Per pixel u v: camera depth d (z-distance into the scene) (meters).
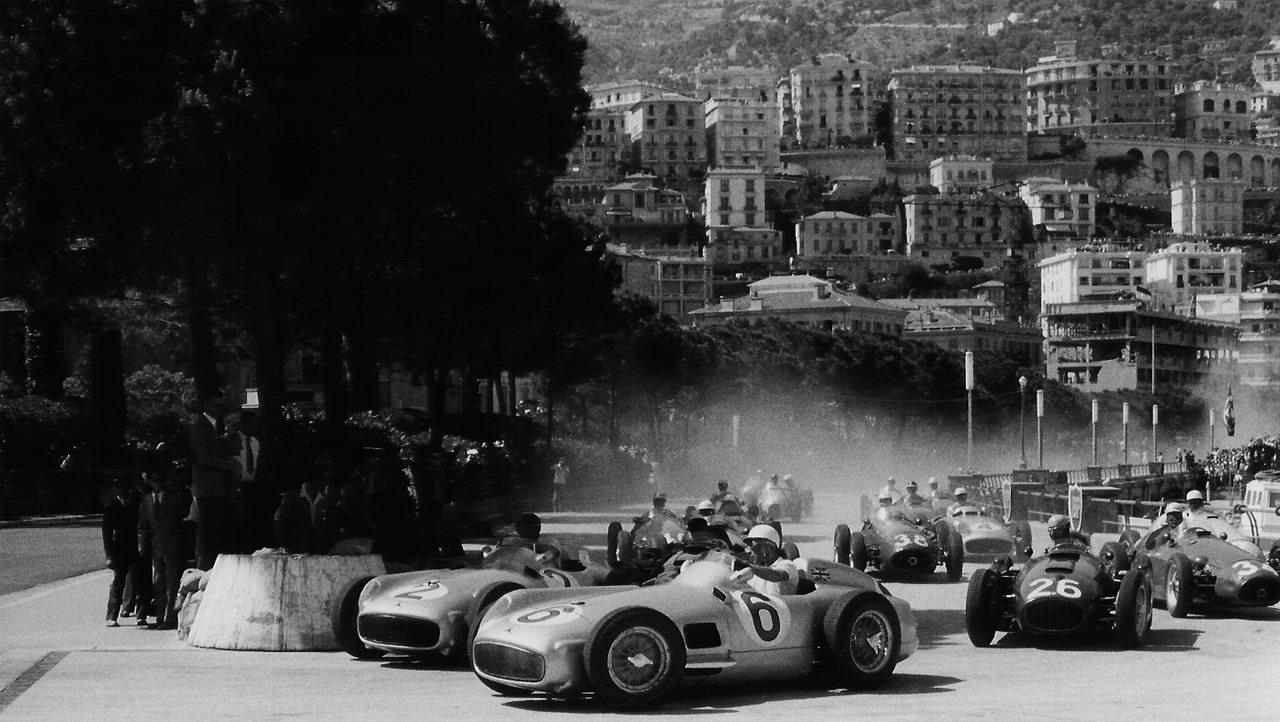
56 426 53.94
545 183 44.75
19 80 27.52
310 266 32.31
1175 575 26.11
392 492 29.73
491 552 21.11
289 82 28.28
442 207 37.94
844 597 18.02
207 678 18.61
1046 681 18.84
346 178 29.39
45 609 26.23
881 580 33.88
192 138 27.17
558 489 64.69
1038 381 173.12
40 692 17.36
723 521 27.95
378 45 29.70
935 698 17.41
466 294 45.56
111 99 27.78
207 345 29.11
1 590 29.14
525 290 48.28
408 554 27.86
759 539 19.28
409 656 20.19
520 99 36.44
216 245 28.56
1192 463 128.88
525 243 46.31
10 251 28.59
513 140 35.53
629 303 103.75
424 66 30.64
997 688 18.25
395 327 45.94
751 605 17.70
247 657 20.55
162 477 24.47
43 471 51.69
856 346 147.12
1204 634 23.92
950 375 155.75
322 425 40.91
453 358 55.16
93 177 27.70
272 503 28.23
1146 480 115.50
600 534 46.72
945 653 21.80
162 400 64.31
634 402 113.94
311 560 21.44
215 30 28.14
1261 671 19.69
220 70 27.44
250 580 21.41
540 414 110.81
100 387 55.50
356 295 38.28
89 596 28.05
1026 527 36.47
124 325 55.19
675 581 17.84
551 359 65.12
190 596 22.48
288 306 36.62
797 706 16.80
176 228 28.39
